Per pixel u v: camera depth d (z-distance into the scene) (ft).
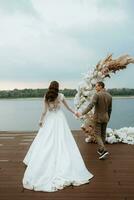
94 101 20.86
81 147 24.80
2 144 26.37
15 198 14.97
